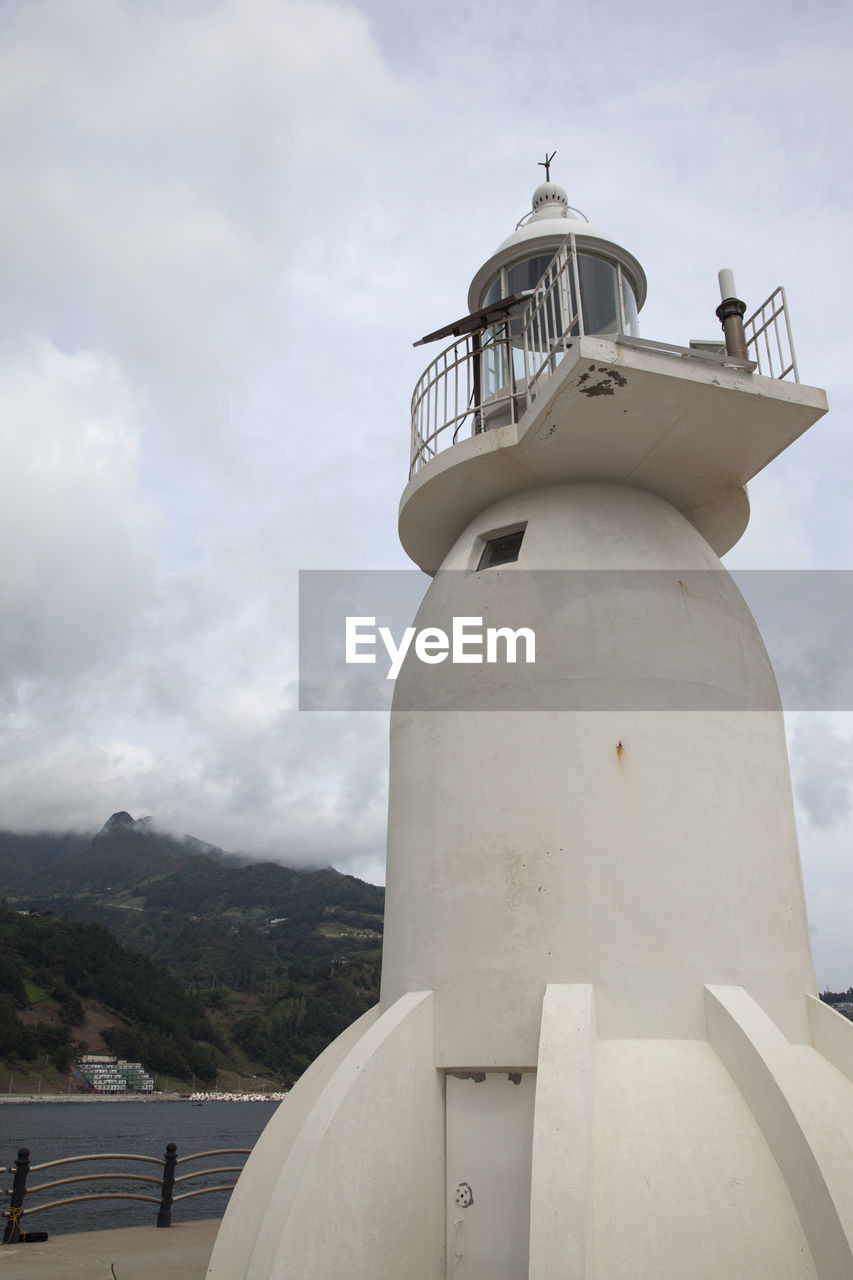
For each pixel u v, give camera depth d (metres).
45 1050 153.62
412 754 8.43
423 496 9.38
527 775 7.54
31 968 180.75
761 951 7.24
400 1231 6.41
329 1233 6.00
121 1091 148.12
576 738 7.54
